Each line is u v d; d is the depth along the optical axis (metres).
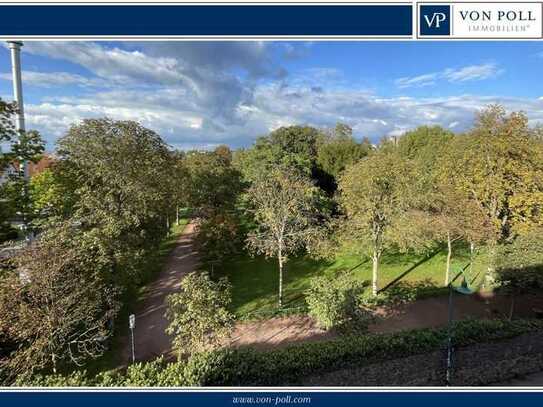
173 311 10.45
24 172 14.73
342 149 34.69
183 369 7.47
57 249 9.89
